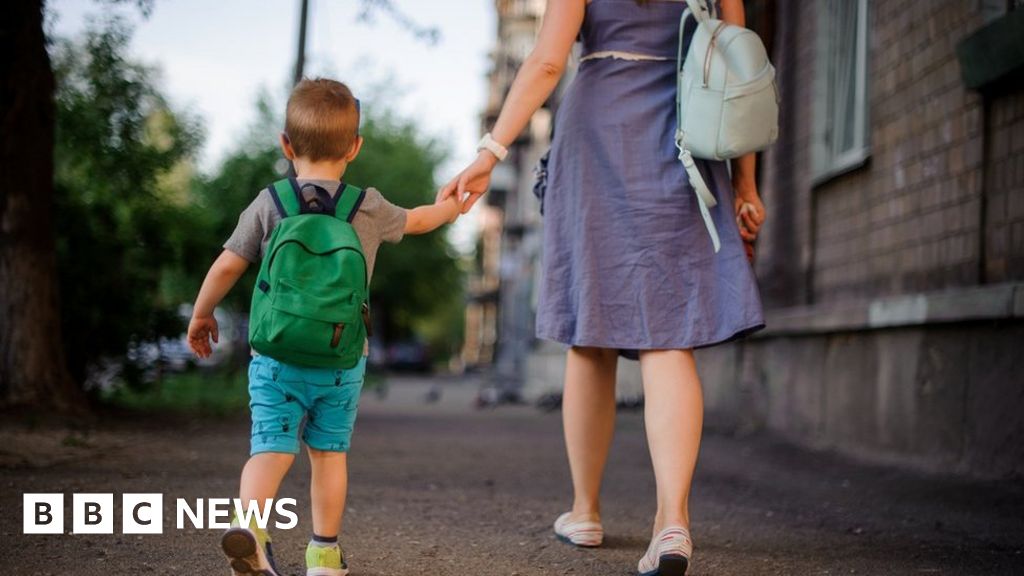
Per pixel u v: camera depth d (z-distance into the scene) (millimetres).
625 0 3705
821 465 7438
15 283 8867
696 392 3510
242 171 13914
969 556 4023
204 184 13820
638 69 3691
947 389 6484
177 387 16859
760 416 10469
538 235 27203
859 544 4281
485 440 9719
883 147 7844
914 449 6910
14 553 3693
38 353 8938
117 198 10805
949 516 5008
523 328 28906
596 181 3660
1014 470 5691
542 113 30109
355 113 3168
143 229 11148
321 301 2832
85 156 10305
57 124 9914
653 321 3543
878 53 7984
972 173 6410
